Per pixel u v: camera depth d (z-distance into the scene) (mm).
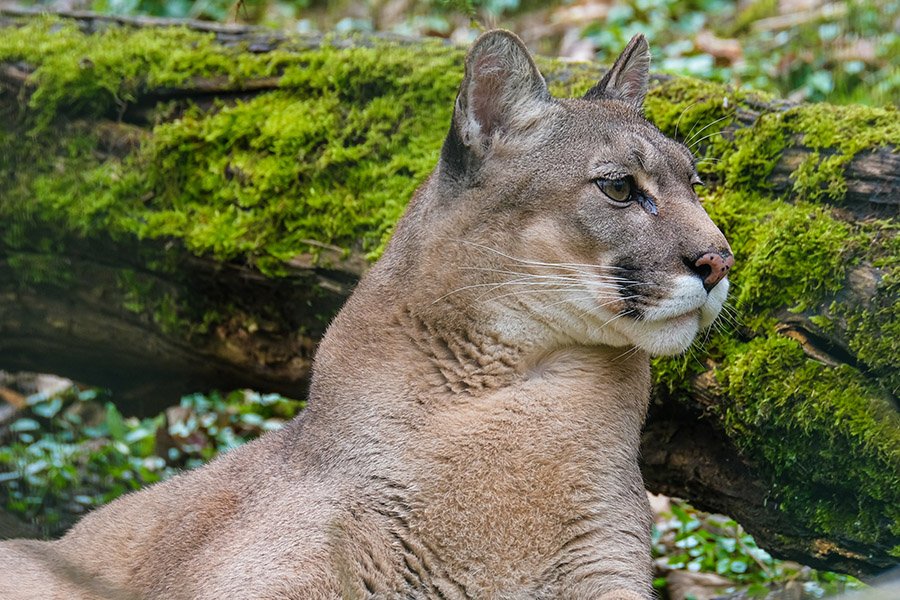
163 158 12305
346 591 8203
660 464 10562
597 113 9016
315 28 19891
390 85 12133
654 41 17391
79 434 14641
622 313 8594
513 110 8914
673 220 8617
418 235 9078
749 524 10203
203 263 12070
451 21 19297
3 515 12789
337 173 11906
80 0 19641
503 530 8477
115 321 12891
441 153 9164
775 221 10102
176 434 14656
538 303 8711
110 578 9500
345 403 8836
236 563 8328
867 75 15945
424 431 8570
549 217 8688
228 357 12578
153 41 12828
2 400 15062
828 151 10094
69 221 12484
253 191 11945
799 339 9633
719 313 9016
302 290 11820
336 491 8477
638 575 8461
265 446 9516
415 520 8406
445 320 8766
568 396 8734
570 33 18344
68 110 12719
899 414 9188
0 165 12750
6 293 13008
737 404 9766
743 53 16906
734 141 10711
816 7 17469
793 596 10531
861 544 9500
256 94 12492
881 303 9289
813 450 9508
